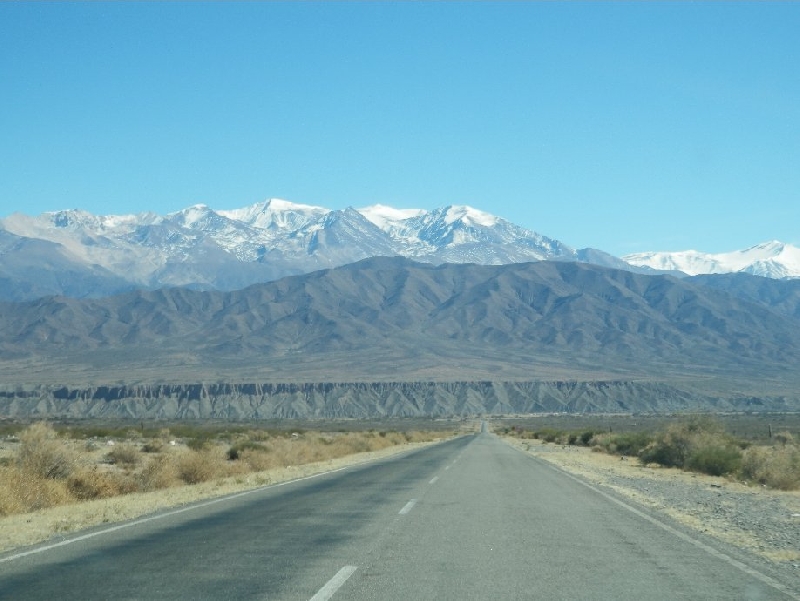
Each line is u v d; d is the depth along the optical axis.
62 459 29.52
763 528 21.03
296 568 14.29
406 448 73.62
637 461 56.19
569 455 61.50
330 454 58.06
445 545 16.83
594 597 12.46
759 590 13.10
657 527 20.11
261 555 15.52
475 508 23.47
